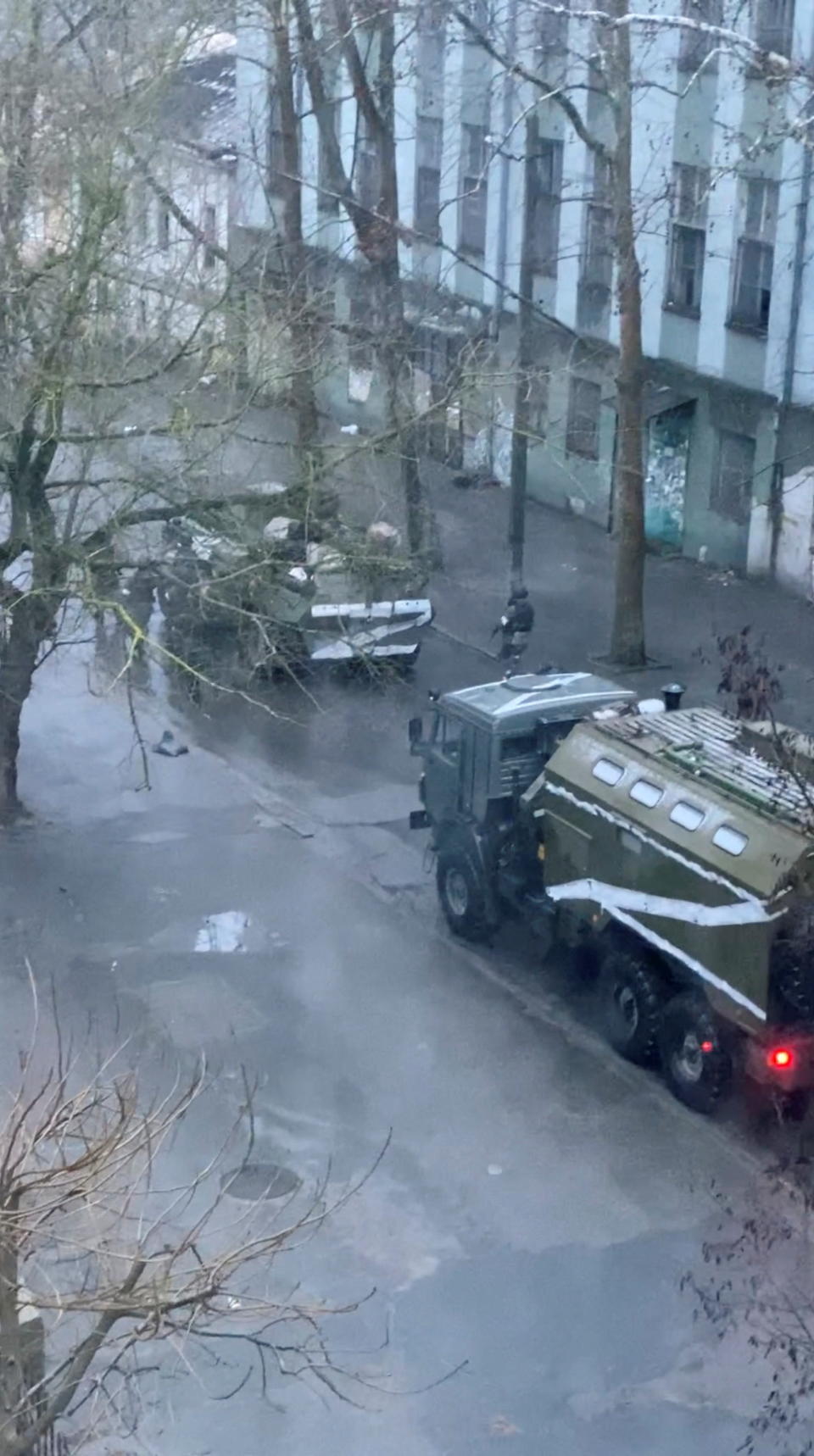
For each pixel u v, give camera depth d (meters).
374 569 16.73
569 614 24.14
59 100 14.89
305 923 15.00
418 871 16.12
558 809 12.88
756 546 25.42
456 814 14.37
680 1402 8.93
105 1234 7.28
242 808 17.58
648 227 25.73
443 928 14.92
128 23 16.33
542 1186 10.97
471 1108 11.95
